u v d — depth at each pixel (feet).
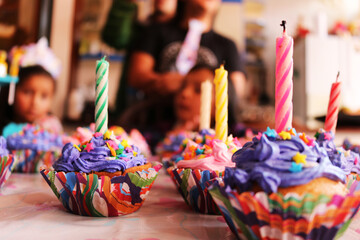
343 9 3.11
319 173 0.77
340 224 0.75
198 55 2.91
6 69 2.67
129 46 2.94
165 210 1.02
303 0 3.05
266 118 2.85
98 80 1.01
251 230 0.76
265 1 3.00
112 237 0.80
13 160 1.15
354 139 2.85
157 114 2.89
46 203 1.04
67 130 2.85
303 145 0.81
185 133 1.92
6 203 1.03
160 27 2.94
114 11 2.94
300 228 0.74
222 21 2.95
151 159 1.95
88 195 0.91
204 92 1.30
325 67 2.85
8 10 2.88
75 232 0.83
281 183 0.76
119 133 1.80
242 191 0.78
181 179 1.02
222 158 1.03
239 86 2.86
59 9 2.94
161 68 2.91
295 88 3.06
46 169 0.97
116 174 0.95
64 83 2.89
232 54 2.91
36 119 2.70
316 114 2.81
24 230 0.83
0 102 2.63
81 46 2.94
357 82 2.87
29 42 2.89
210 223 0.92
